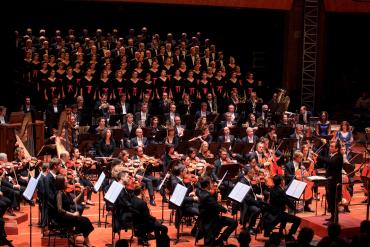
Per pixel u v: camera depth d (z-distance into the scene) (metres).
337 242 15.10
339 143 22.34
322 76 42.22
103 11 40.75
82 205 20.88
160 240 14.87
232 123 32.94
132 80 35.19
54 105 32.91
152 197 25.34
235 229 21.58
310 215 24.62
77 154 24.78
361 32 46.41
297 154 24.98
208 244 20.14
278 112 35.69
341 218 23.31
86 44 35.97
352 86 46.44
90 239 21.03
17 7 38.81
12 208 22.72
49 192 19.67
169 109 33.38
